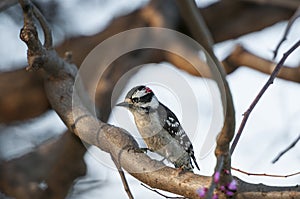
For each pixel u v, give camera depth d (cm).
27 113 1314
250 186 692
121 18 1355
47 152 1307
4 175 1297
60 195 1294
